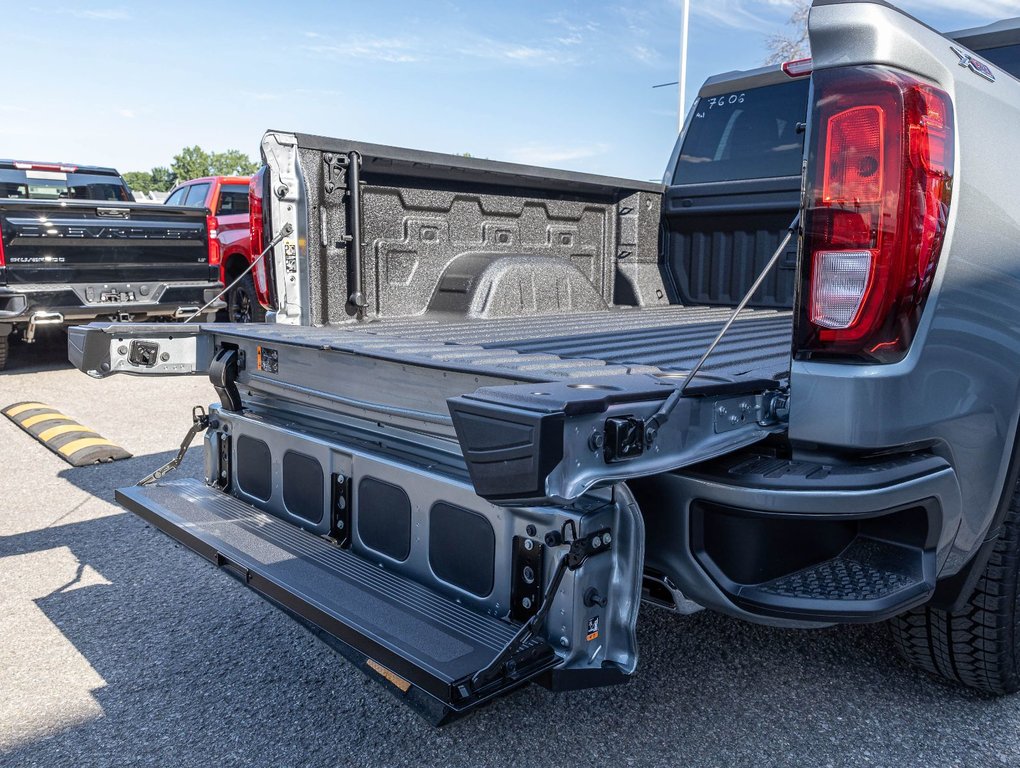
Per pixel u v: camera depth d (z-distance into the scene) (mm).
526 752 2215
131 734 2338
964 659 2342
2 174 9438
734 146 4379
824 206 1672
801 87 4109
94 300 7703
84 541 3869
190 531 2447
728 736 2273
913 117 1610
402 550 2199
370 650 1783
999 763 2162
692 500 1748
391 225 3449
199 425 2986
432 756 2209
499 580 1940
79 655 2797
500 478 1440
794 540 1811
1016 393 2014
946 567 1995
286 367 2572
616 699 2453
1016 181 1935
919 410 1750
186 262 8320
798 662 2674
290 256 3059
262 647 2854
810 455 1792
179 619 3072
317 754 2234
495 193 3852
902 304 1654
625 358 2314
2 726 2375
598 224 4430
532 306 3861
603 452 1507
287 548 2342
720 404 1737
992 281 1879
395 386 2152
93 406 6977
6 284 7234
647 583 1977
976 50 3602
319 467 2465
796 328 1741
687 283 4648
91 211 7590
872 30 1603
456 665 1676
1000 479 2027
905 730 2305
